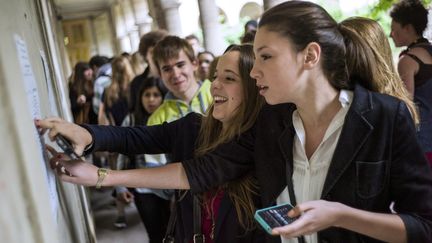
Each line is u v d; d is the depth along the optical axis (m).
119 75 4.46
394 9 2.84
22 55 0.97
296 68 1.17
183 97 2.60
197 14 11.65
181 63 2.53
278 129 1.37
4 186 0.54
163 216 3.03
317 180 1.27
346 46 1.33
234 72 1.50
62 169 1.30
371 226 1.12
